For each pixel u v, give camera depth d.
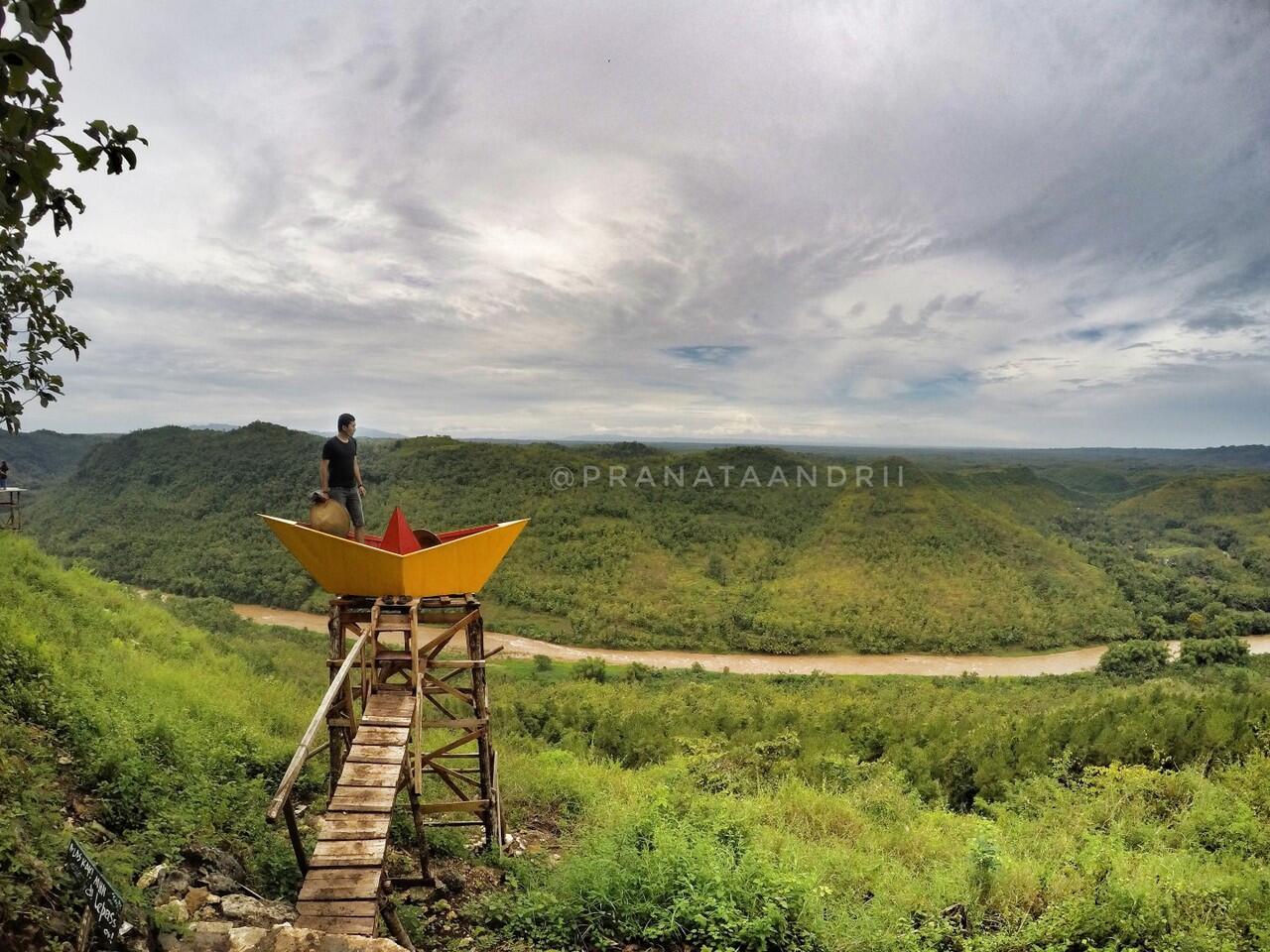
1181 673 58.22
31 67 2.20
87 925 3.04
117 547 88.81
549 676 54.22
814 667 70.50
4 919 2.91
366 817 3.97
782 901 4.95
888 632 80.56
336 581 5.34
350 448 6.45
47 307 5.84
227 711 8.48
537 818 7.81
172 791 5.48
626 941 4.65
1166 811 9.53
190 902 4.00
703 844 5.66
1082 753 13.30
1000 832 8.23
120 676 8.09
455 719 5.62
